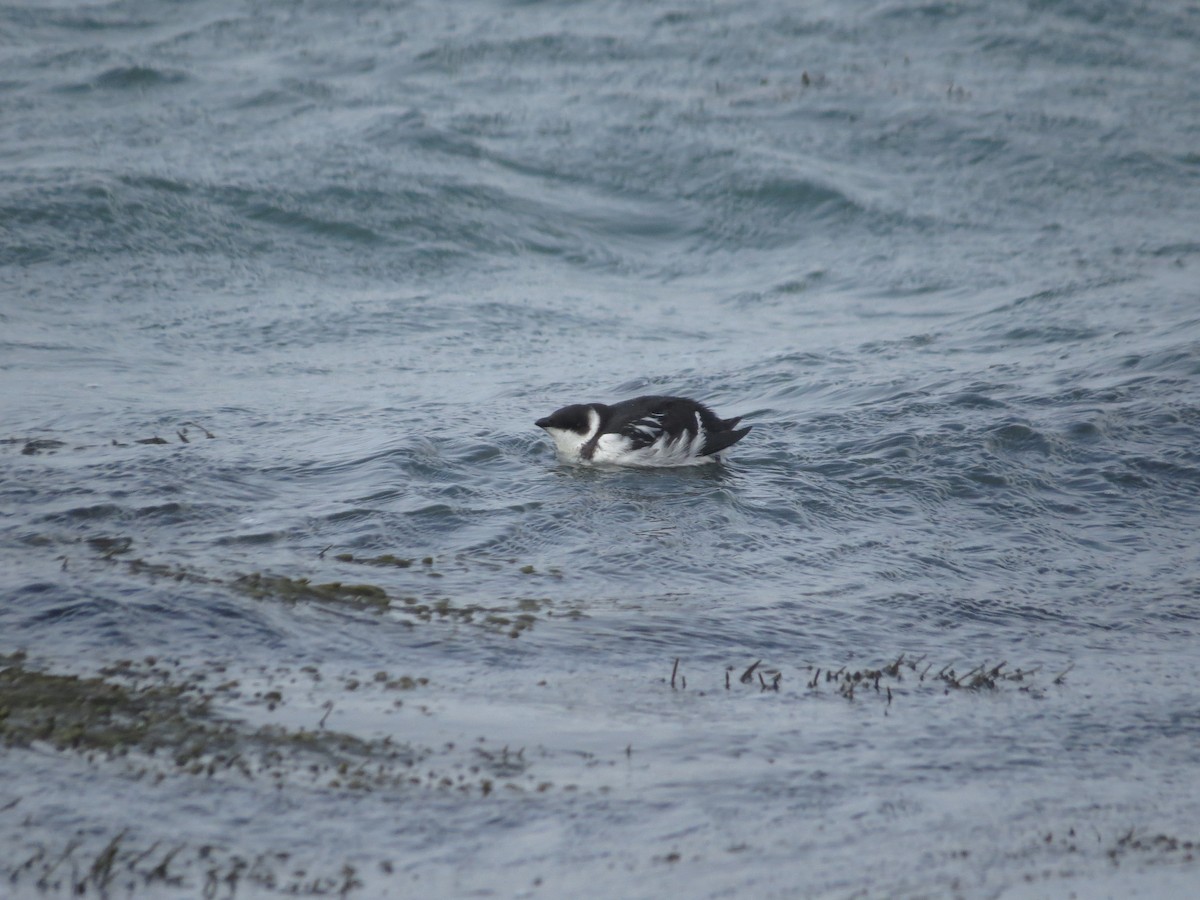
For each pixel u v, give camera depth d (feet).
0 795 25.13
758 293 86.84
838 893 23.81
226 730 28.96
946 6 151.94
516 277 88.17
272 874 23.34
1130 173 109.40
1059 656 37.76
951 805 27.84
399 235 92.17
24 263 82.74
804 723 31.96
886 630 39.04
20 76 125.08
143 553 41.60
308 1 155.22
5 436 54.34
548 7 153.38
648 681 34.17
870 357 69.41
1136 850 26.05
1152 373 62.44
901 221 99.50
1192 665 37.35
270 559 41.91
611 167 107.86
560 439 53.67
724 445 52.65
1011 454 53.52
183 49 138.00
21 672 31.53
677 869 24.39
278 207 93.20
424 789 26.91
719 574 42.83
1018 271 88.02
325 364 68.95
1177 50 142.41
